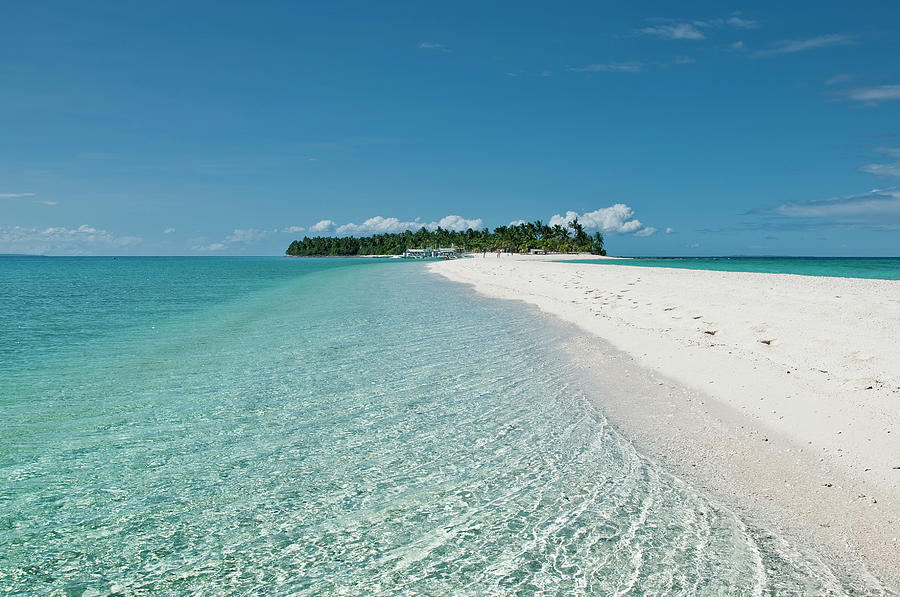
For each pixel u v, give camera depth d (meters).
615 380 10.73
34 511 5.70
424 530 5.33
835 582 4.41
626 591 4.34
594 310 20.23
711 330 14.24
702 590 4.34
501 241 187.88
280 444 7.54
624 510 5.65
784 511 5.57
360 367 12.09
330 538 5.20
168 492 6.12
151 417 8.63
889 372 9.20
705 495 5.95
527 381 10.79
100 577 4.60
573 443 7.51
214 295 33.03
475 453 7.21
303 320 20.11
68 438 7.71
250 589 4.44
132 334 16.91
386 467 6.78
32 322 19.92
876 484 5.92
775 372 10.10
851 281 27.83
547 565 4.73
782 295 18.77
